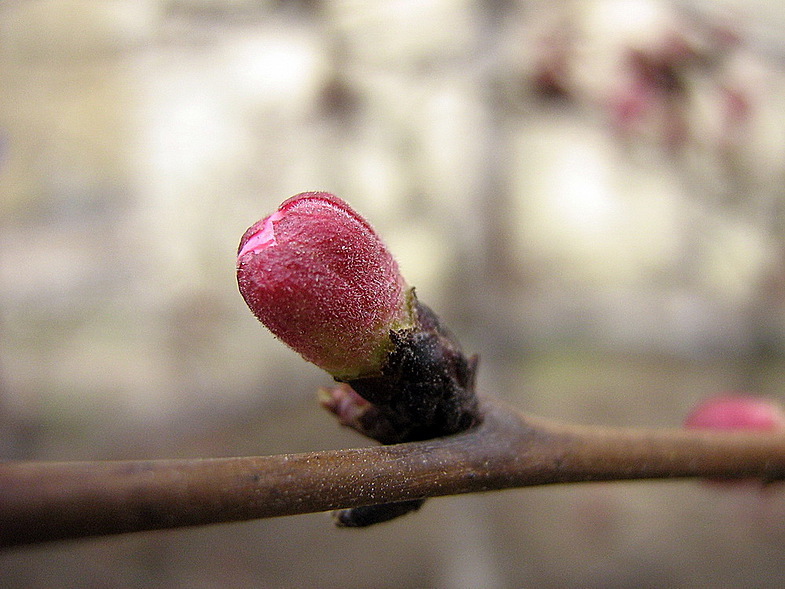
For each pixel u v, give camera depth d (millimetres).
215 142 168
